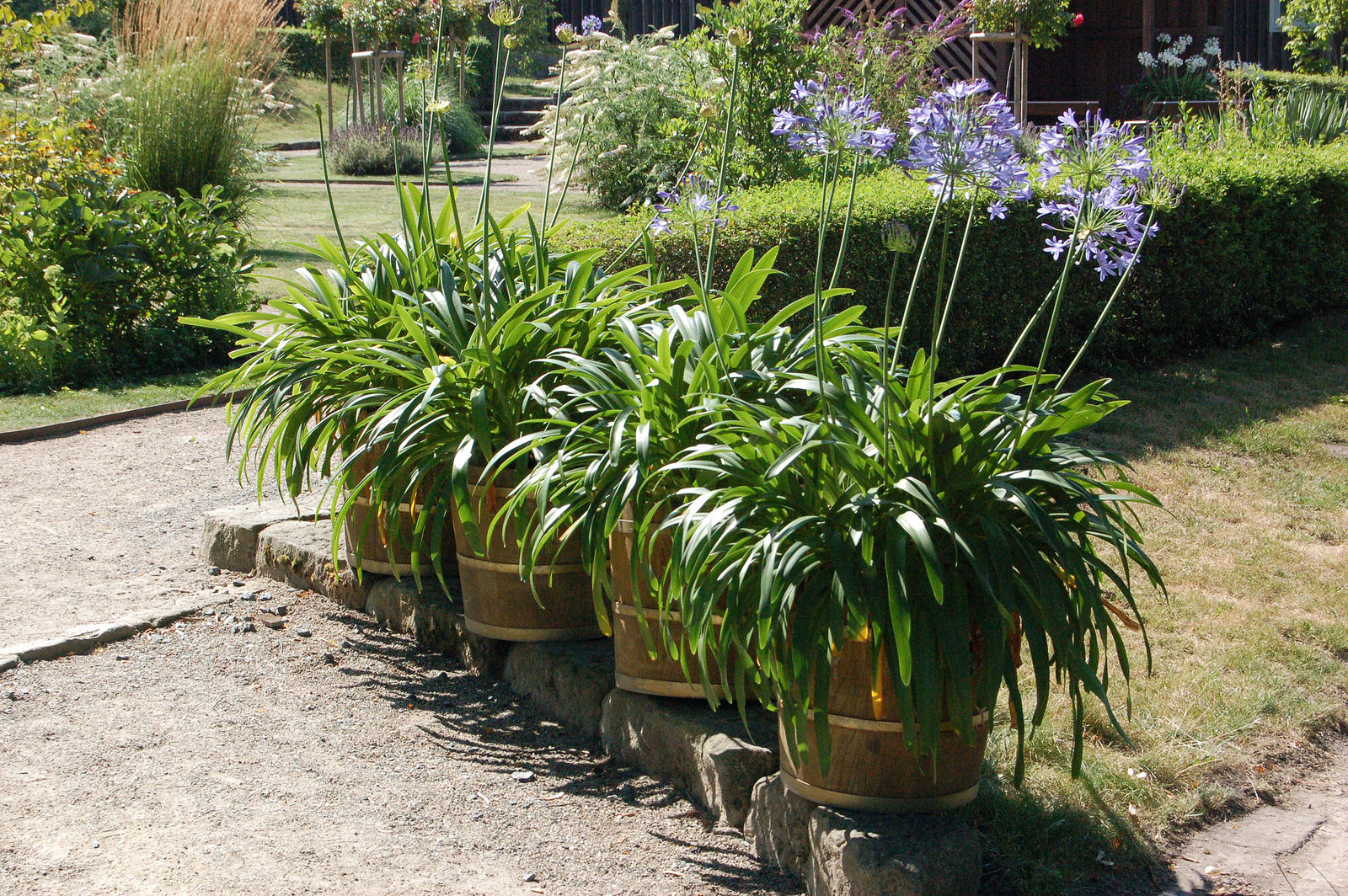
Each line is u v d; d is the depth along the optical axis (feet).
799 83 8.27
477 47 76.59
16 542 14.76
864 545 7.23
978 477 7.76
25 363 22.54
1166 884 8.30
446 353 11.82
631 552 9.11
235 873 8.02
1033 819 8.74
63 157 25.32
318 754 9.98
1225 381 22.40
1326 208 26.53
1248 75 39.78
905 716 7.32
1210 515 15.88
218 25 33.30
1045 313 22.11
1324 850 8.79
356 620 12.91
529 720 10.78
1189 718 10.50
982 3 39.42
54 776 9.27
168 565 14.26
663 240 17.28
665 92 40.22
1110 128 7.44
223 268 25.53
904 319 8.75
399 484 11.33
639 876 8.40
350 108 65.87
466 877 8.21
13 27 30.01
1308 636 12.35
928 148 7.39
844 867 7.63
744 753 8.95
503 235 12.97
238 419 12.08
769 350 10.16
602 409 10.12
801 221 18.54
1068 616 7.66
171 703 10.78
